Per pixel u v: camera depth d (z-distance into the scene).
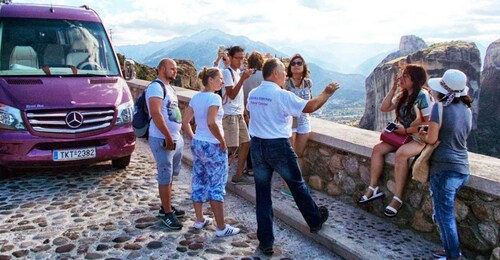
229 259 3.91
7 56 6.19
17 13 6.67
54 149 5.65
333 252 4.12
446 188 3.41
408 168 4.20
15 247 4.02
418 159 3.60
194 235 4.42
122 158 6.63
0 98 5.55
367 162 4.75
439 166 3.44
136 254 3.94
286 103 3.83
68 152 5.70
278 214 4.93
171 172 4.55
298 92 5.13
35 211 4.94
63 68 6.39
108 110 6.00
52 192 5.62
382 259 3.72
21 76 6.02
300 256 4.05
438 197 3.46
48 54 6.44
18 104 5.50
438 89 3.41
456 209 3.81
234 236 4.45
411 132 4.18
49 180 6.13
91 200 5.35
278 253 4.09
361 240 4.11
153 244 4.16
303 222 4.53
